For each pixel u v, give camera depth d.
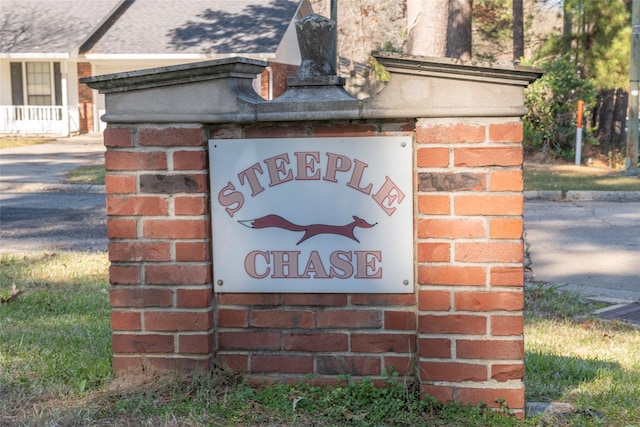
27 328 5.70
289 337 4.17
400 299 4.08
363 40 34.81
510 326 3.88
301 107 3.97
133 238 4.16
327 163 4.05
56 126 30.36
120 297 4.21
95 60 30.12
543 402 4.26
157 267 4.16
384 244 4.04
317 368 4.16
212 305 4.20
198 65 3.98
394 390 4.04
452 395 3.95
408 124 4.00
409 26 14.14
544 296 7.49
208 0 32.41
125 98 4.09
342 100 3.94
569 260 9.35
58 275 7.78
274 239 4.12
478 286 3.89
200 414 3.88
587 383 4.70
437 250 3.90
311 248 4.10
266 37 29.45
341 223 4.06
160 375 4.20
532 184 15.86
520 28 28.89
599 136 23.69
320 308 4.14
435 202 3.88
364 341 4.12
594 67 22.28
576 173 17.98
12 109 30.39
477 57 36.28
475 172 3.85
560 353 5.59
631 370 5.10
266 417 3.89
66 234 10.68
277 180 4.10
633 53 17.48
